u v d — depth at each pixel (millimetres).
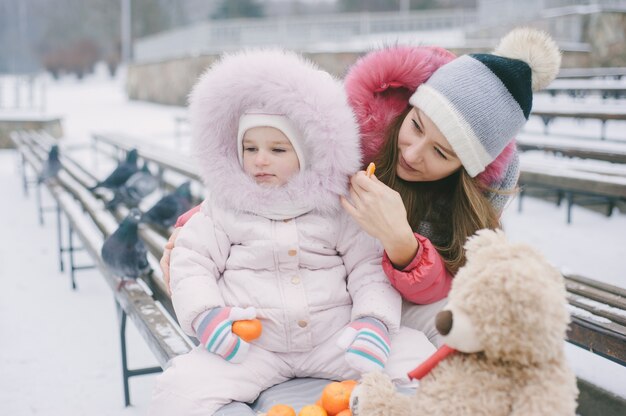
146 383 2715
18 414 2445
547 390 982
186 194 3385
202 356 1467
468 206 1685
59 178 5059
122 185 4098
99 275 4234
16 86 15406
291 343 1510
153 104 20266
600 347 1855
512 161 1818
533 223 4996
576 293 2211
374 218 1481
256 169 1586
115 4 49531
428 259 1520
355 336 1405
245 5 43594
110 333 3250
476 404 1001
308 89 1510
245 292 1539
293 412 1281
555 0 16391
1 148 11914
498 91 1616
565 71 11297
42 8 58219
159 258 2785
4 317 3455
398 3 42312
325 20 18344
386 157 1771
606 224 4926
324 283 1567
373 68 1743
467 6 42656
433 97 1606
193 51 18281
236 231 1592
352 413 1207
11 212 6340
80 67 38375
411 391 1402
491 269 1007
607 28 14172
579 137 6961
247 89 1541
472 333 992
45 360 2926
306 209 1591
